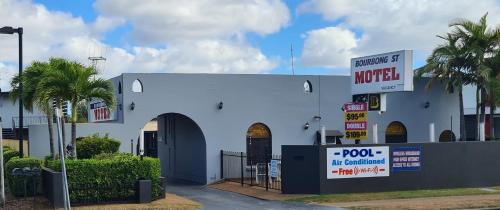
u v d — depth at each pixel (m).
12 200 17.94
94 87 19.36
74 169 17.34
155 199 18.45
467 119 37.38
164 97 26.88
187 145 30.30
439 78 30.25
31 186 18.89
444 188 23.00
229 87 27.98
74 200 17.31
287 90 28.92
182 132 31.12
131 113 26.23
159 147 36.06
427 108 31.31
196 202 19.09
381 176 22.03
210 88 27.69
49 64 20.92
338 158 21.47
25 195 18.42
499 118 38.47
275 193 21.67
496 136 38.56
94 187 17.58
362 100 25.70
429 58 30.19
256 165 26.14
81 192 17.39
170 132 33.50
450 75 30.11
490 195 20.97
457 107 31.97
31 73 21.00
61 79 18.66
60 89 18.70
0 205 17.05
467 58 29.66
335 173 21.39
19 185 18.62
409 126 30.89
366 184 21.80
